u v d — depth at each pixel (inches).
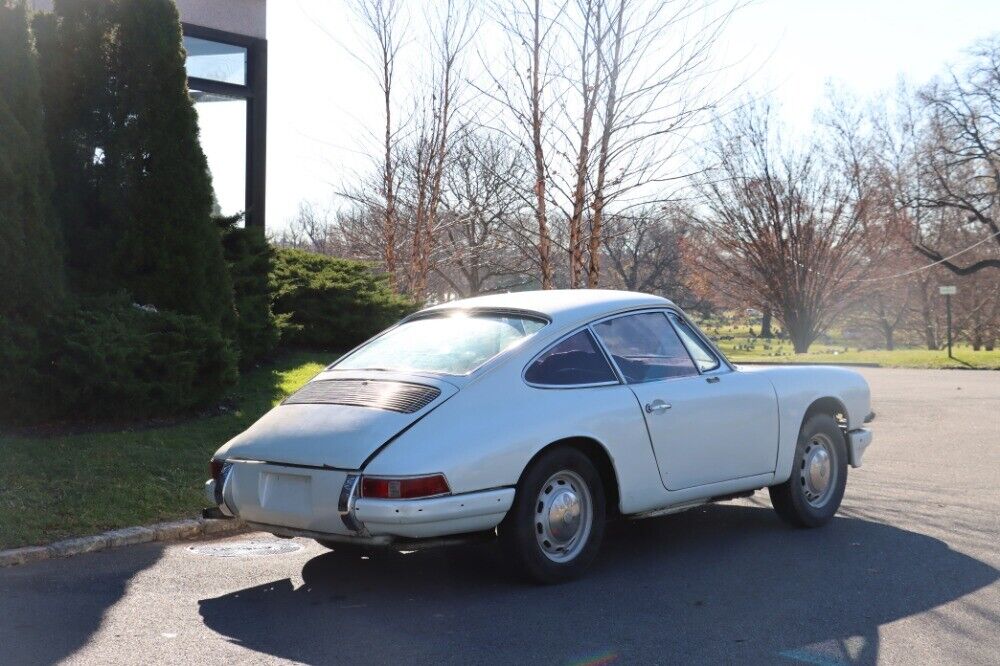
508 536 220.1
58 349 364.5
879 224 2001.7
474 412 217.0
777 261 1952.5
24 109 372.2
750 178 1915.6
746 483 269.6
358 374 238.7
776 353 2069.4
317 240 1630.2
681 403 252.2
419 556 259.6
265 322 533.3
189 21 623.2
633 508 241.4
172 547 269.7
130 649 184.2
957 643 187.0
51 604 213.6
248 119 661.3
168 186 434.0
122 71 430.6
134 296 426.3
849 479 381.4
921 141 1935.3
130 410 379.6
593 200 532.1
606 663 175.8
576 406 230.5
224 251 498.6
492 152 1286.9
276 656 180.5
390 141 770.2
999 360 1443.2
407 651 182.9
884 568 244.2
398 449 206.5
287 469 216.8
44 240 367.9
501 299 259.9
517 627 197.0
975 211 1914.4
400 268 903.1
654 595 219.9
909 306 2556.6
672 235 2716.5
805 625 197.9
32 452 325.1
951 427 566.3
